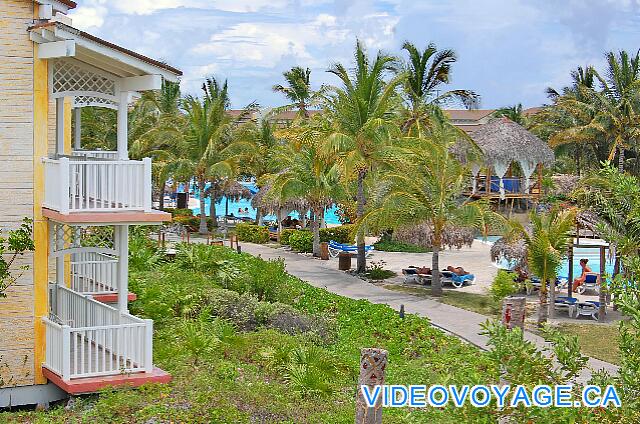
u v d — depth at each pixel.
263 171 53.81
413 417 10.56
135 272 24.78
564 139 55.69
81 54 15.85
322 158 35.19
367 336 22.53
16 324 15.34
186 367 16.25
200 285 24.14
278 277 25.86
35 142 15.45
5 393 15.24
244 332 20.78
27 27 15.26
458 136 44.53
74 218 14.84
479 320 25.80
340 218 46.94
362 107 33.12
